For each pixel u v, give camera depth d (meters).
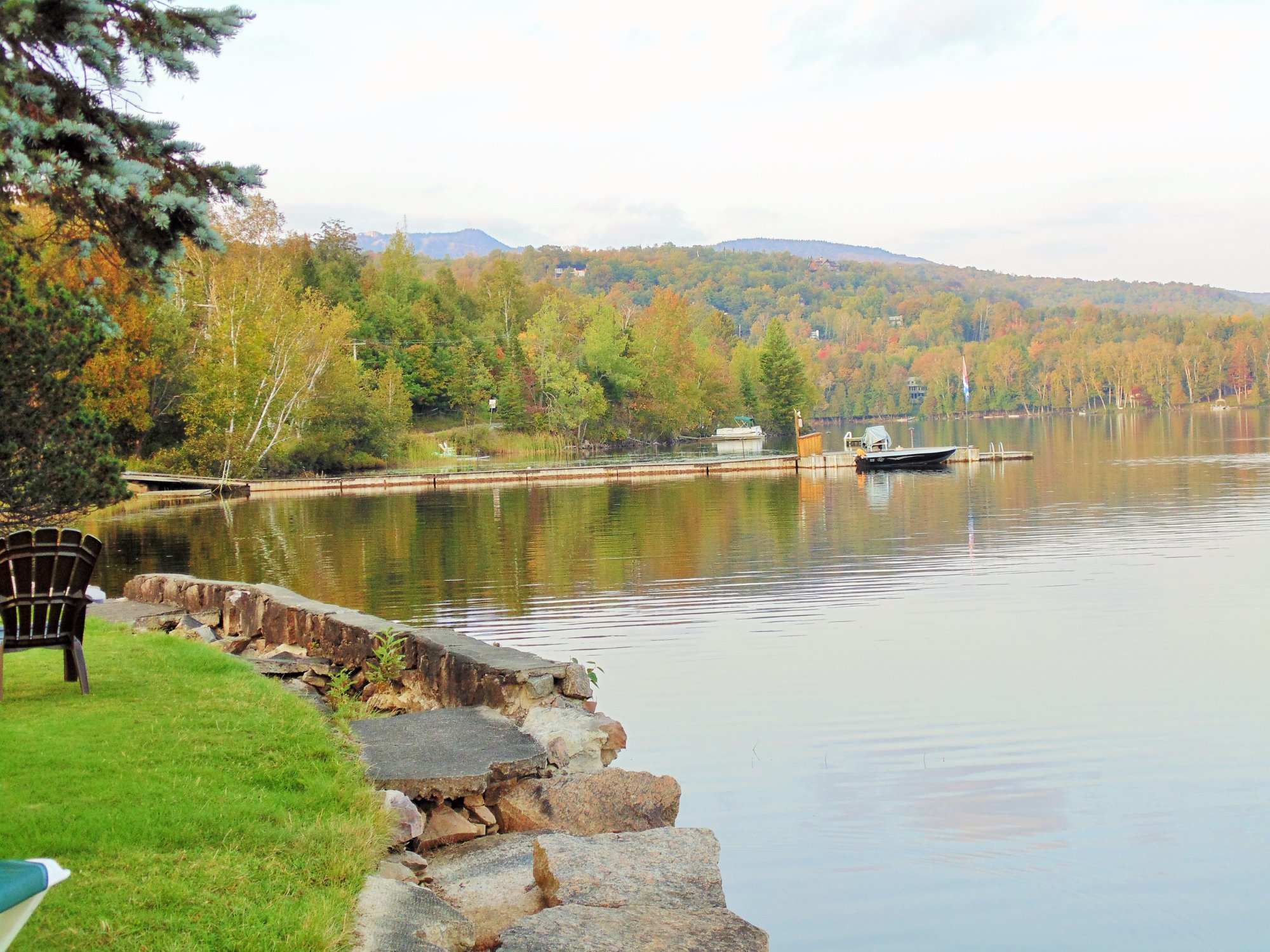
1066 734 11.17
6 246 8.09
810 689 13.27
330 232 121.56
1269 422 122.50
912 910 7.08
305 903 4.64
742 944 4.96
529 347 104.31
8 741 6.56
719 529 33.62
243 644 12.30
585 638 16.92
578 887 5.60
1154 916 6.97
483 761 7.03
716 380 131.00
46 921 4.26
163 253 6.63
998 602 19.44
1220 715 11.75
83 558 8.00
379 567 26.61
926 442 100.25
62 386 12.41
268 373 62.44
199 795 5.76
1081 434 106.44
